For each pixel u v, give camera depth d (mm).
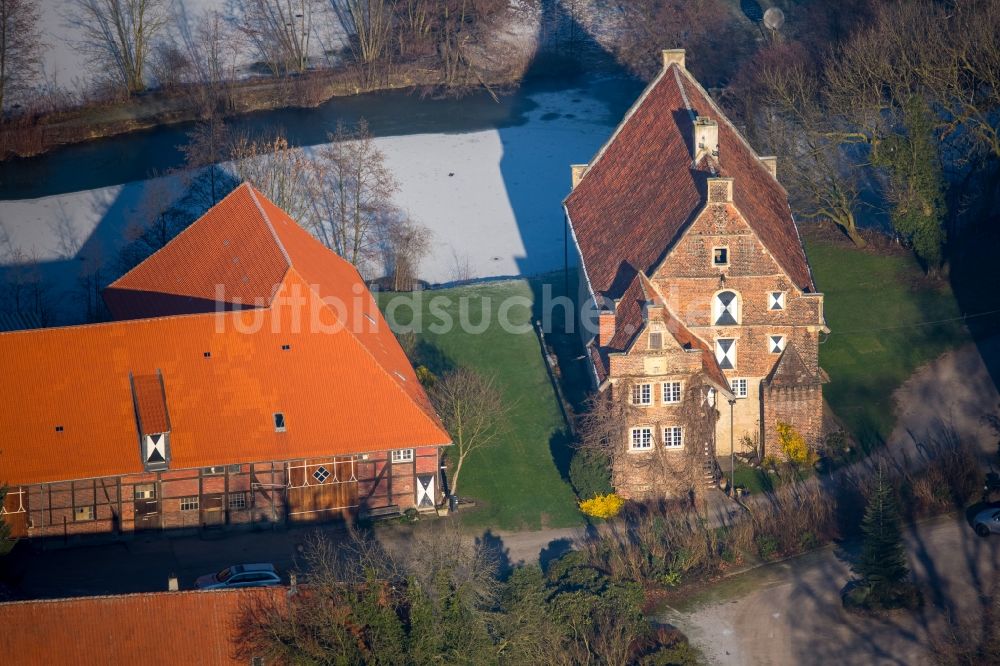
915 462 133625
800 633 113625
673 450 128625
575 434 136625
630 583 115000
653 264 131625
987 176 164250
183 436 122125
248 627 101312
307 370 125812
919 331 153125
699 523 123938
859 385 145625
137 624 101125
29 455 120438
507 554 122500
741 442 136500
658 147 144500
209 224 142625
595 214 148625
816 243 170000
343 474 125125
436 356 151125
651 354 125812
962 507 126625
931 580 118312
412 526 125812
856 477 131750
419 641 100688
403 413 125438
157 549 121812
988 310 154875
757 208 137875
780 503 128375
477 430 133500
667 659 108688
